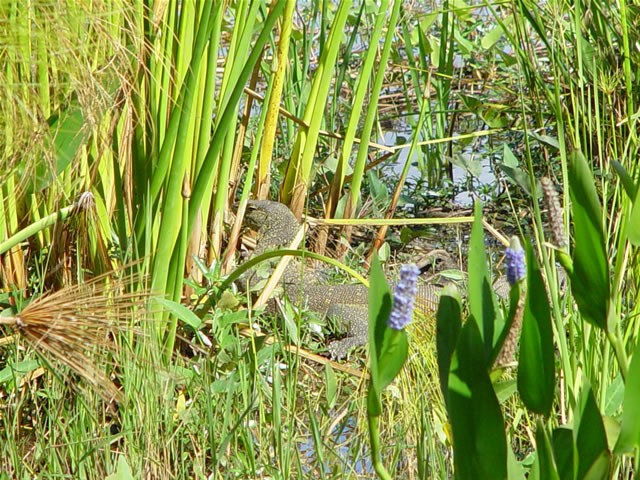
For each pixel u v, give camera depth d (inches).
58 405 223.3
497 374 133.5
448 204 458.0
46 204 277.7
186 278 305.6
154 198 259.6
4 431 228.7
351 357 320.2
